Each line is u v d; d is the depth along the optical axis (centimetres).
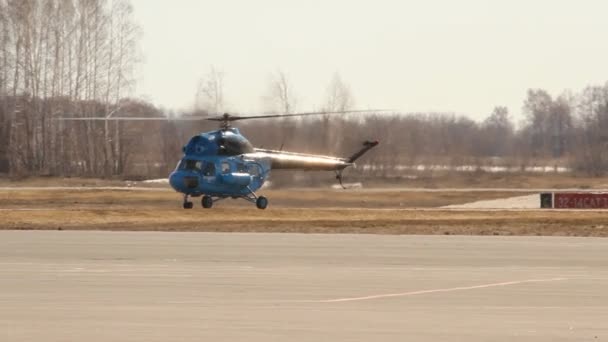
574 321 7188
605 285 9025
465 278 9456
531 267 10375
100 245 12362
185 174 18638
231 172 18950
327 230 15225
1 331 6662
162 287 8669
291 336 6581
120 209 19038
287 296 8238
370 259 11000
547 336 6638
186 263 10456
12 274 9450
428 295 8369
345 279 9306
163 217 18175
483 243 13150
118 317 7200
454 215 19088
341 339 6500
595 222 16762
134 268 9975
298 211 19625
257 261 10700
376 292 8506
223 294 8312
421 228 15588
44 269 9844
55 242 12744
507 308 7738
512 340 6506
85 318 7150
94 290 8462
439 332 6750
